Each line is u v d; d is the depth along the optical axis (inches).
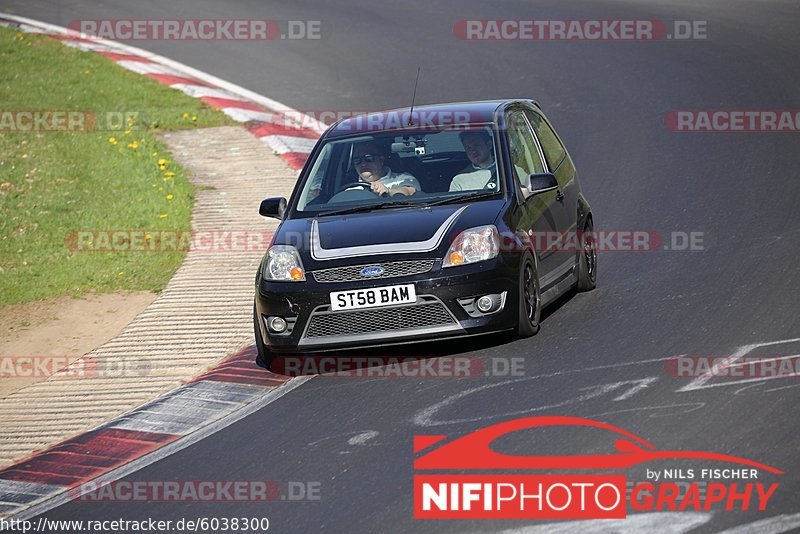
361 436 949.2
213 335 1312.7
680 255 1421.0
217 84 2696.9
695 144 1988.2
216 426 1033.5
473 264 1092.5
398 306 1086.4
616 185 1814.7
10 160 2075.5
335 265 1106.1
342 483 857.5
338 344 1100.5
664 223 1583.4
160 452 989.8
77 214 1806.1
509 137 1253.1
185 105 2503.7
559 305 1284.4
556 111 2305.6
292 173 2025.1
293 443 959.0
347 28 3171.8
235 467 926.4
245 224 1761.8
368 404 1023.6
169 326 1360.7
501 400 984.9
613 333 1141.1
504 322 1104.2
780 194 1644.9
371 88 2586.1
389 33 3078.2
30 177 1983.3
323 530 780.6
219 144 2240.4
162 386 1171.3
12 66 2797.7
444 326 1088.8
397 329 1091.9
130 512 861.2
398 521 775.7
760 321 1122.0
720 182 1753.2
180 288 1503.4
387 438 935.0
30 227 1752.0
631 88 2413.9
